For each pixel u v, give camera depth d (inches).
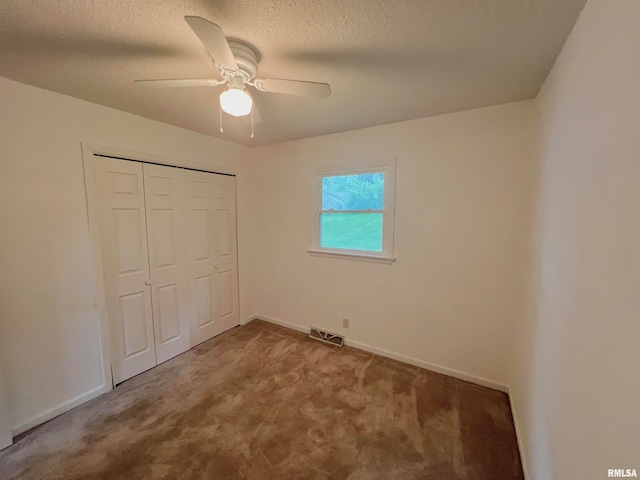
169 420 74.7
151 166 97.0
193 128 105.3
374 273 108.3
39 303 73.0
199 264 116.6
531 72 61.1
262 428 71.9
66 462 61.9
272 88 57.4
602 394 28.7
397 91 72.2
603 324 29.3
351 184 112.5
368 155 104.3
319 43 51.4
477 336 90.6
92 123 80.8
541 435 50.3
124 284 91.6
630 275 24.0
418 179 95.6
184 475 58.9
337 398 83.6
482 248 87.6
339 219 116.8
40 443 67.0
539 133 67.9
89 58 56.4
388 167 100.7
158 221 100.4
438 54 54.8
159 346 102.8
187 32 47.9
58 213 75.6
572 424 36.4
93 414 76.9
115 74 63.3
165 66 59.7
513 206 82.0
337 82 67.1
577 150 40.2
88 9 41.9
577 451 34.4
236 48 50.8
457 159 88.7
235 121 97.0
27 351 71.1
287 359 106.2
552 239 51.3
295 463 61.9
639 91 23.5
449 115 88.7
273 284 138.8
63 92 73.5
